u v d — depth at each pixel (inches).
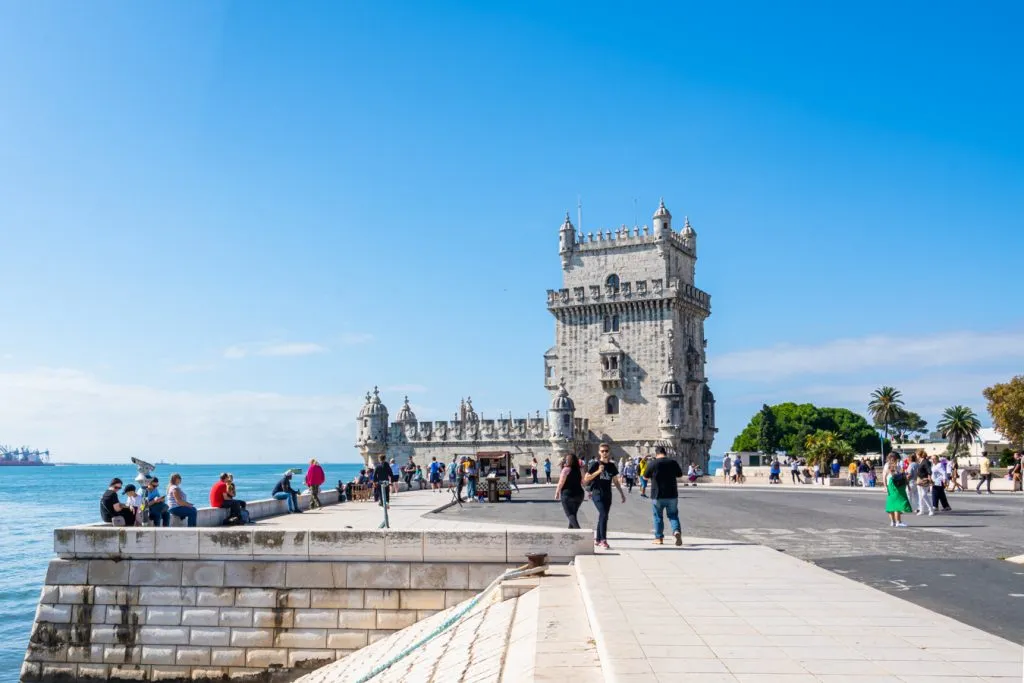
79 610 1016.9
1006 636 601.9
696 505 1866.4
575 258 3695.9
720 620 587.2
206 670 986.7
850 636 539.5
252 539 994.1
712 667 463.8
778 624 575.5
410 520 1465.3
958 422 5871.1
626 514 1631.4
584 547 934.4
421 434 3762.3
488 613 788.0
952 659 481.4
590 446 3555.6
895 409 6491.1
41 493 7007.9
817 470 3344.0
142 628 1003.9
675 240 3614.7
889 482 1347.2
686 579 763.4
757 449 6825.8
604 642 522.9
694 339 3720.5
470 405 4099.4
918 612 615.8
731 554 935.7
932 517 1517.0
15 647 1482.5
